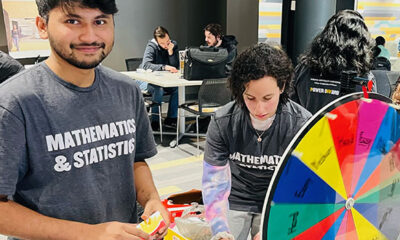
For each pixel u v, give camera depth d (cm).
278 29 711
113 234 95
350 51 189
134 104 119
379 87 282
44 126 98
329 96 194
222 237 129
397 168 93
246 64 117
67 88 101
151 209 114
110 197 110
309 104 203
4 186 91
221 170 142
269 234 72
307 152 75
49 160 99
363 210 88
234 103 141
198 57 434
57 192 101
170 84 422
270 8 691
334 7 473
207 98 434
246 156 141
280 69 116
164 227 105
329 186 80
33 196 100
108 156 109
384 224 93
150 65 522
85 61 96
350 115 80
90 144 104
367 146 85
